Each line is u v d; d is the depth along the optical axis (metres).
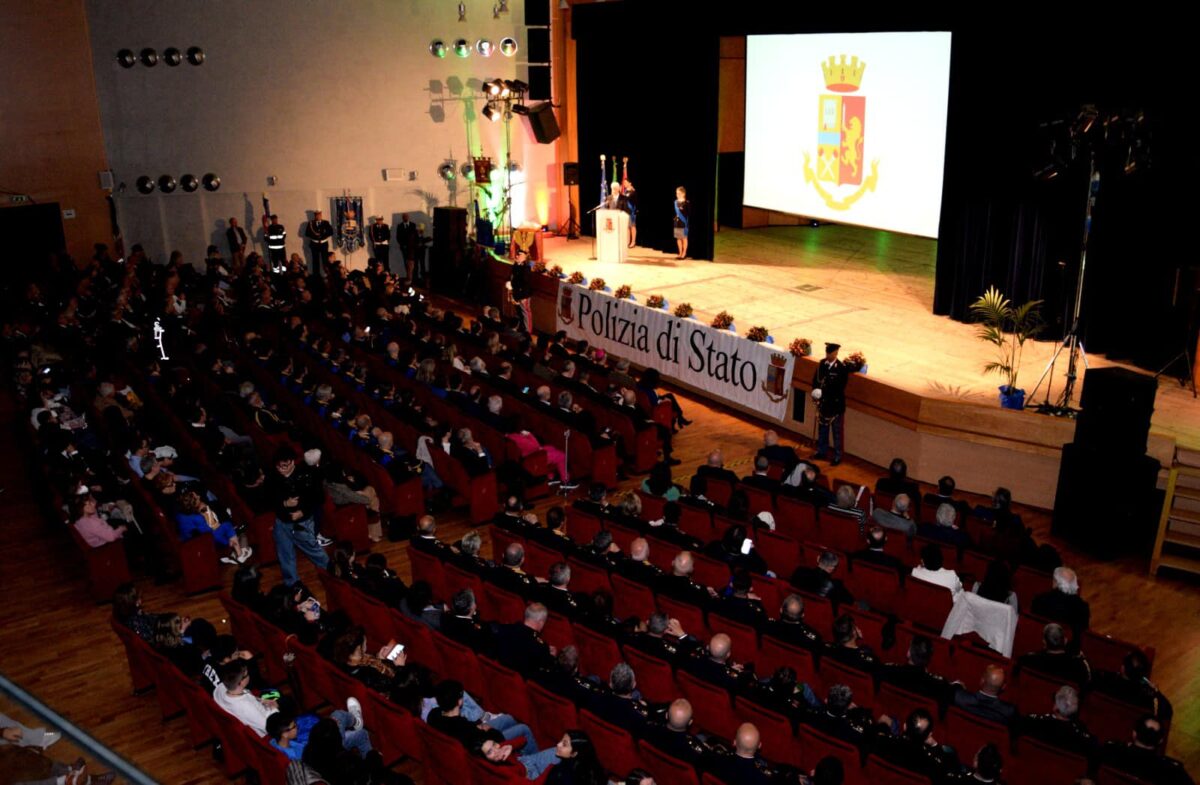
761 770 6.32
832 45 18.81
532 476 12.80
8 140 21.39
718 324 16.17
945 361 14.95
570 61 25.28
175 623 7.96
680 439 15.37
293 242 24.28
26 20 21.11
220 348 17.44
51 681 9.20
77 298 17.89
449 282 23.45
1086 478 11.52
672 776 6.44
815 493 11.16
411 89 24.47
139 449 11.78
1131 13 13.40
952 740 7.16
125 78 22.25
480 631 8.29
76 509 10.45
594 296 18.77
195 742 8.12
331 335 17.59
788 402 15.37
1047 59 14.76
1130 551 11.66
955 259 16.66
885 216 18.50
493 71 25.20
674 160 22.08
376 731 7.56
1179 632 10.04
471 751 6.56
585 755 5.94
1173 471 10.87
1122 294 14.66
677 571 8.95
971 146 16.03
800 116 19.86
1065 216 15.16
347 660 7.57
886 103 17.95
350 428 12.94
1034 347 15.62
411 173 24.97
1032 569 9.37
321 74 23.61
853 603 9.03
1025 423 12.73
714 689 7.35
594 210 23.47
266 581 10.95
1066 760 6.50
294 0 23.00
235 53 22.84
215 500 11.38
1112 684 7.55
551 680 7.46
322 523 11.54
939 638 8.33
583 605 8.73
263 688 7.60
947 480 10.84
